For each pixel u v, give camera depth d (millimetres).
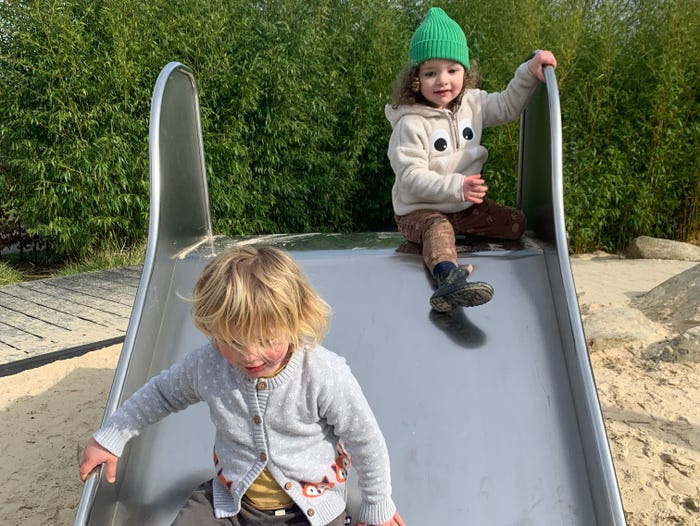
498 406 1812
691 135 6762
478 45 6852
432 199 2361
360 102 7305
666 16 6438
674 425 2799
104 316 4695
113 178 6344
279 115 6770
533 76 2354
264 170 6922
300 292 1352
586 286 5203
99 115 6125
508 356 1932
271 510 1465
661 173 6676
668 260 6352
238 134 6590
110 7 6070
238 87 6523
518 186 2691
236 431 1453
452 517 1606
